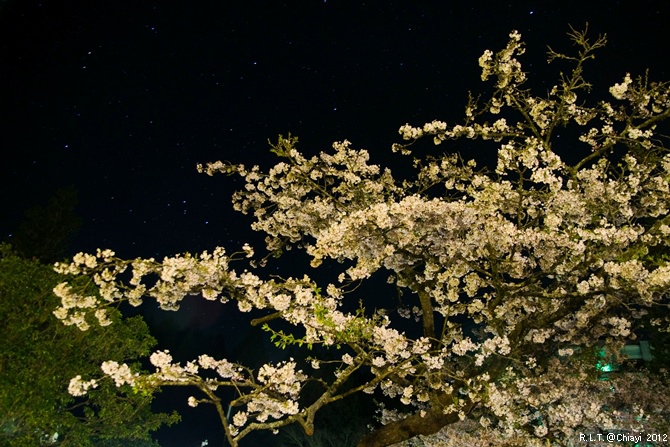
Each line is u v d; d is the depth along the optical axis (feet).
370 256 23.03
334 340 20.63
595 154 26.22
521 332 25.35
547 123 27.37
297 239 32.63
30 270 33.35
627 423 33.24
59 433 37.58
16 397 29.14
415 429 23.82
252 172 33.09
